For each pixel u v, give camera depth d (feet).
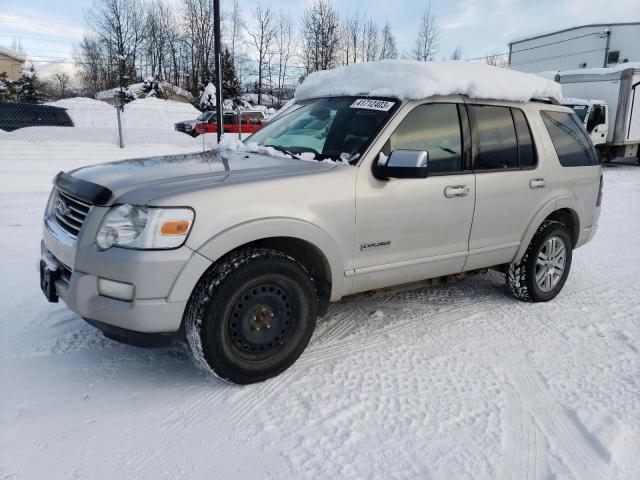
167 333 9.43
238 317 9.89
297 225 10.21
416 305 14.96
